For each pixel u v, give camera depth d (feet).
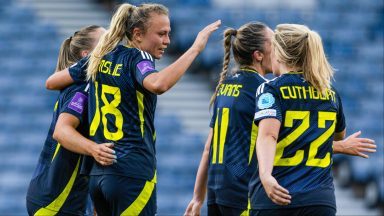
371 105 150.71
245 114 54.03
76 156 54.70
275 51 48.06
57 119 54.60
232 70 56.80
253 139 53.93
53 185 54.90
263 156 45.06
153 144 51.11
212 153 55.26
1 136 143.43
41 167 55.72
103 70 50.98
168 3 172.65
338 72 159.74
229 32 56.18
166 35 51.60
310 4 179.11
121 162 49.42
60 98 54.85
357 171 130.52
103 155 49.21
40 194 55.16
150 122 50.96
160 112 146.30
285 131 46.34
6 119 147.43
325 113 47.01
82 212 55.72
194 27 166.09
